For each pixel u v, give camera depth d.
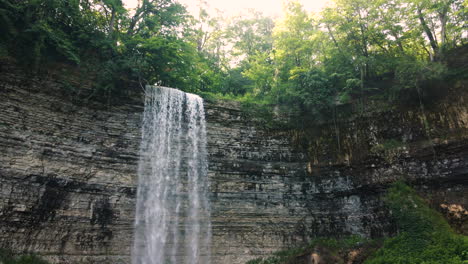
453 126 20.31
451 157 19.88
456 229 18.28
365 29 25.27
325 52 27.34
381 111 22.88
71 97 18.91
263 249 21.14
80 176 18.14
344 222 21.77
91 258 17.42
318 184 23.12
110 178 19.14
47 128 17.62
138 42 22.97
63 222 17.09
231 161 22.83
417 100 21.95
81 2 22.50
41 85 17.94
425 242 17.66
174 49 23.95
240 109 24.28
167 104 22.28
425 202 19.61
